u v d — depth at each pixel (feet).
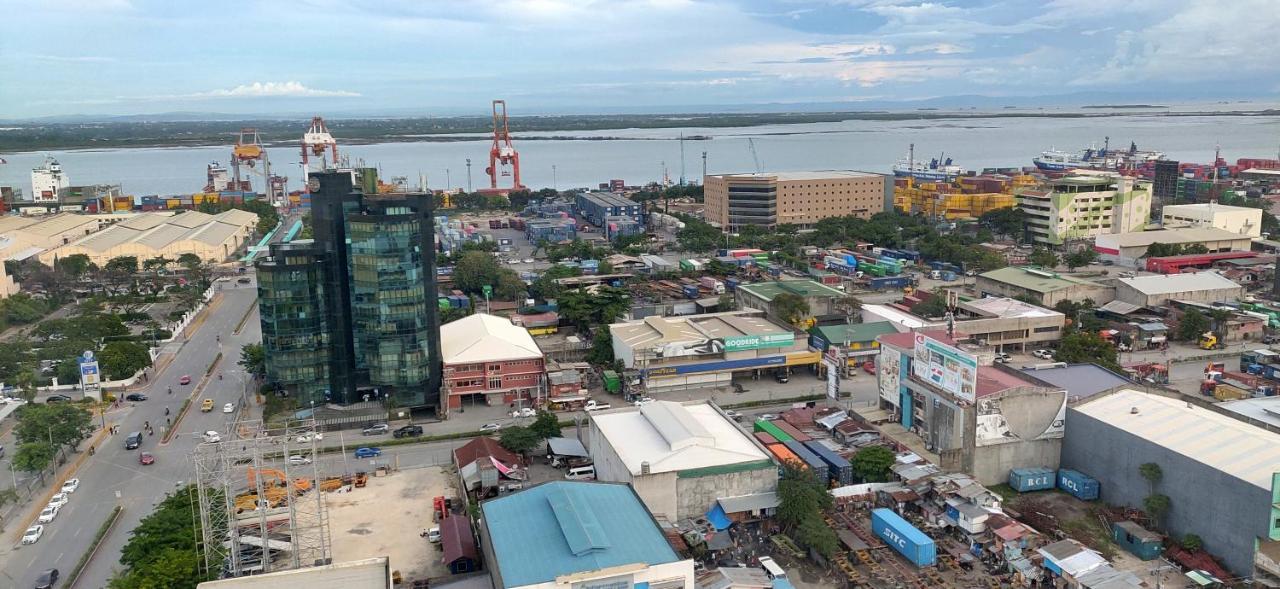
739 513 454.81
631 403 654.12
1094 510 466.29
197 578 383.04
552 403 641.81
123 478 529.45
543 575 345.72
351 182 640.17
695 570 404.16
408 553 434.30
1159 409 483.51
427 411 650.84
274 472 504.02
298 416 621.72
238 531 412.98
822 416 589.73
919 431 552.82
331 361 645.10
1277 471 389.60
